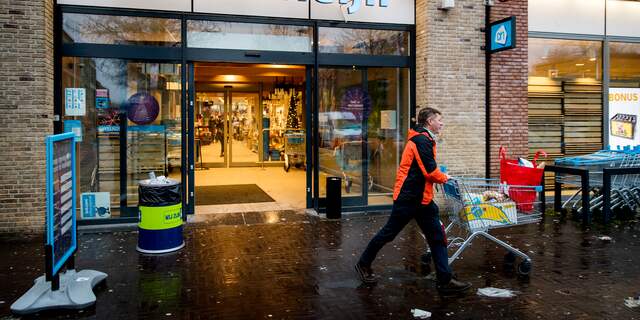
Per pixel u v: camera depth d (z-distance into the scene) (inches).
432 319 169.3
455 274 217.3
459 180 211.0
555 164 349.7
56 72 309.3
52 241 173.6
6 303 184.4
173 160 327.9
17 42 287.7
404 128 373.1
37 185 293.7
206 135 682.8
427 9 351.6
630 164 332.8
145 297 189.8
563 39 404.2
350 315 172.7
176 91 327.0
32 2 288.2
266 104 687.7
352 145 362.6
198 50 327.0
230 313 174.4
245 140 687.1
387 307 180.2
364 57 357.4
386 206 367.9
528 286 201.9
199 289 198.7
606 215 319.0
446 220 339.3
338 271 222.2
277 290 197.6
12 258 245.3
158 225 251.9
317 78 349.1
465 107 361.4
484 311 175.9
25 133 291.1
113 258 243.3
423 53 355.9
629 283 205.3
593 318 169.2
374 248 203.6
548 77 404.8
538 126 405.1
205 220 326.3
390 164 372.2
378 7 358.0
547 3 398.3
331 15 349.7
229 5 331.6
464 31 359.3
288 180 530.9
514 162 339.9
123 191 323.3
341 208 355.3
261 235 289.0
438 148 357.1
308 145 357.4
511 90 370.0
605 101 416.5
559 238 282.4
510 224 215.3
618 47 419.5
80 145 316.8
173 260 239.5
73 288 185.3
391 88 369.1
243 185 490.0
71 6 309.7
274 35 341.1
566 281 207.9
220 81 663.1
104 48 314.3
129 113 322.0
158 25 322.0
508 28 340.2
